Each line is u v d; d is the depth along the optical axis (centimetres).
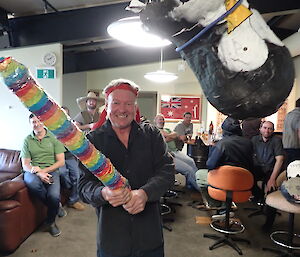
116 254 111
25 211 246
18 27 367
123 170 113
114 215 114
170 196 361
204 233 274
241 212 332
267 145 309
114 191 72
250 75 44
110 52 573
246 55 44
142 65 629
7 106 375
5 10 340
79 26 350
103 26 341
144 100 699
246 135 346
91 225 288
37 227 277
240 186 239
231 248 246
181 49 49
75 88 619
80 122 359
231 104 46
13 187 230
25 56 370
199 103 627
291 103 435
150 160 118
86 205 348
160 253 119
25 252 230
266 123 306
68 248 238
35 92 46
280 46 45
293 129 284
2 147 382
